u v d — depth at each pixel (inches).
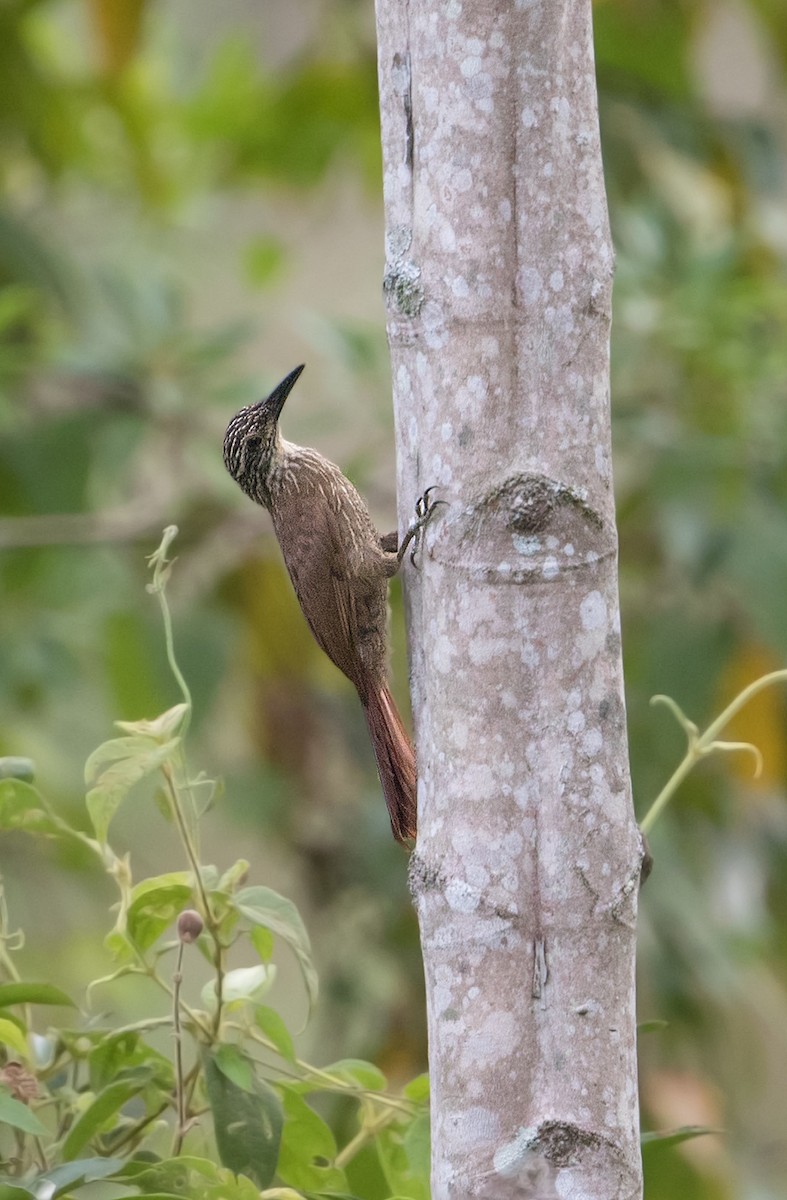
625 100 442.0
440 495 163.3
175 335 418.9
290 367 515.2
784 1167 410.3
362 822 416.8
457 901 157.5
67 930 430.3
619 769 159.5
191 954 410.6
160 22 514.3
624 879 157.8
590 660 158.4
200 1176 171.3
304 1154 192.5
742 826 418.3
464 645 160.2
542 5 160.4
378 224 552.1
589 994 155.6
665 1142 185.3
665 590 410.0
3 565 420.8
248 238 487.8
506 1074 155.0
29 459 408.2
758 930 406.0
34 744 415.2
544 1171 153.2
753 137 441.4
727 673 387.2
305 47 478.9
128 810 436.5
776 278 424.2
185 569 422.3
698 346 381.4
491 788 157.8
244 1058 181.5
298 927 180.1
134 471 448.1
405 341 169.2
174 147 496.4
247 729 435.5
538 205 161.3
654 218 407.2
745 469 381.1
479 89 161.6
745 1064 406.9
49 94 473.1
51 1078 194.9
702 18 451.2
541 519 158.1
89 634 413.7
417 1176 184.9
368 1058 388.5
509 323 162.4
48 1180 163.6
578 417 161.0
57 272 439.5
